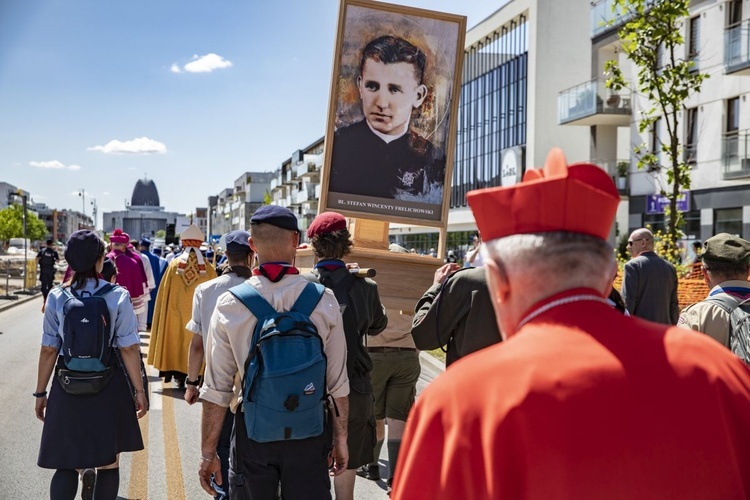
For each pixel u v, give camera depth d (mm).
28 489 5516
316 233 4234
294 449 3139
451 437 1333
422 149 5539
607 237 1522
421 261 5246
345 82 5398
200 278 9594
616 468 1264
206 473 3293
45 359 4273
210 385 3248
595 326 1409
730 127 24375
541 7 39219
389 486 5262
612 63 14172
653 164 14672
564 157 1508
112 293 4316
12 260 38000
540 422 1284
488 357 1407
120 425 4301
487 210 1542
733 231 24266
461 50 5574
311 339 3133
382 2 5430
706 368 1385
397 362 5164
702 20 24891
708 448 1307
